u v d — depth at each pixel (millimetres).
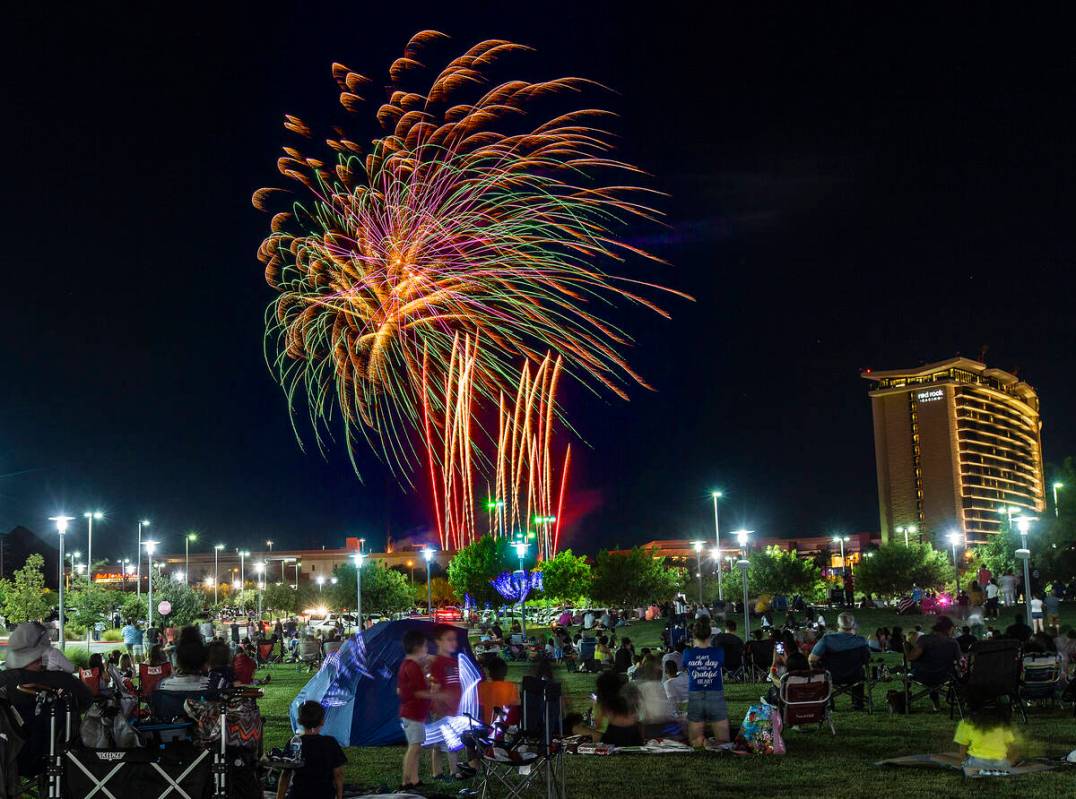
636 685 15742
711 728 15805
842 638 18969
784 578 80500
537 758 11336
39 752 9680
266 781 11969
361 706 16781
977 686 13016
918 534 135375
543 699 11586
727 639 25969
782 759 14023
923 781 12258
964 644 20906
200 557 178875
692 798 11539
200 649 11078
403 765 13578
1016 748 13727
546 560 84375
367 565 95812
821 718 16359
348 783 13289
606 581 78750
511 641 40312
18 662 10367
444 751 14227
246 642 42031
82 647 45344
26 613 53188
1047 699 19469
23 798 10586
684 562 155875
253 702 10031
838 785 12117
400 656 17109
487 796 11977
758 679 26234
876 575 78000
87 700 10352
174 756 8297
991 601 42188
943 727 16875
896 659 30453
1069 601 51594
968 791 11633
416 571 147000
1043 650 18297
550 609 73062
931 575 77375
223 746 8367
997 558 64688
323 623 67375
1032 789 11656
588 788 12188
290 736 18203
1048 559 60781
